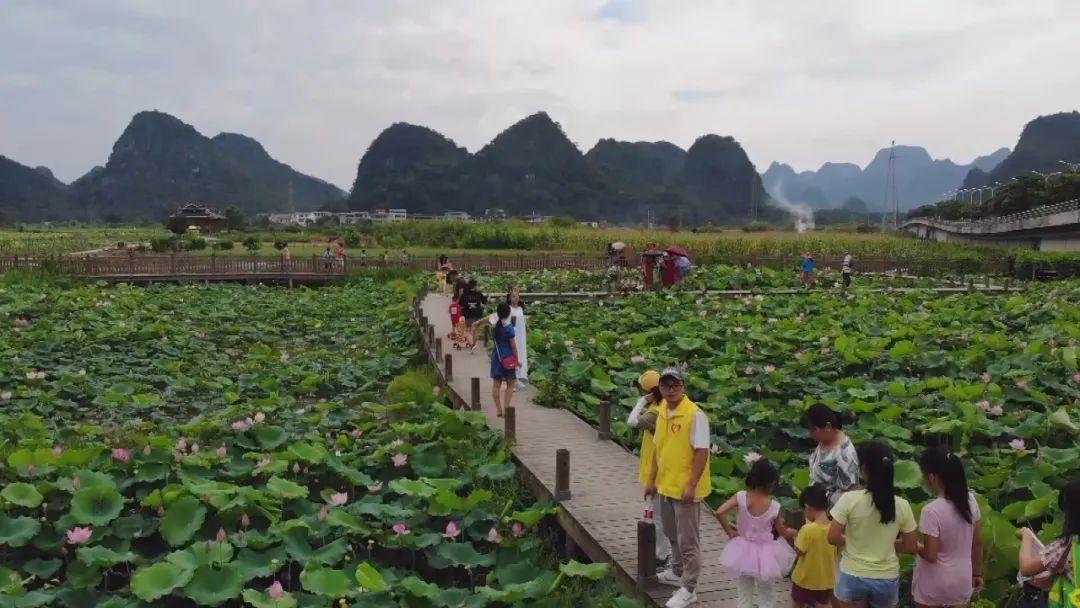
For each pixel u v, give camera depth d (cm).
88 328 1978
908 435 951
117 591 634
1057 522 636
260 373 1508
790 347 1527
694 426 543
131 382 1436
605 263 3728
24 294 2528
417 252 4972
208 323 2197
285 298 2841
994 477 773
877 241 5066
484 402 1205
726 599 560
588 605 601
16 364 1480
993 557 582
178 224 8194
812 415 501
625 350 1557
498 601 607
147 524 721
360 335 2116
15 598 589
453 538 712
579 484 815
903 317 1975
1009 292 2803
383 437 973
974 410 973
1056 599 376
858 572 436
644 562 580
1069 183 6600
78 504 711
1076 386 1225
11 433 1005
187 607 621
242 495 729
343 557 683
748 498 501
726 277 3080
